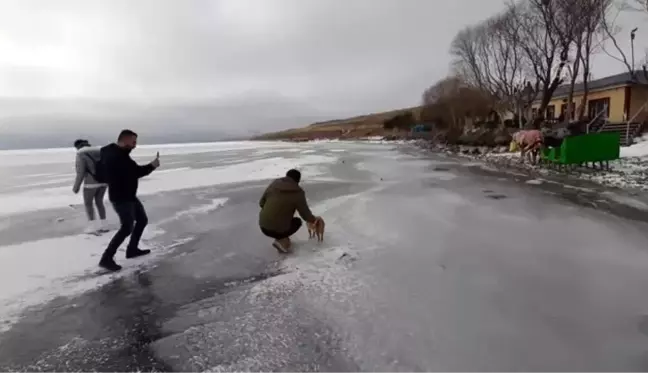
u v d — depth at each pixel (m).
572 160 13.55
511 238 5.89
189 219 7.54
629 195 9.32
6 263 5.19
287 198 5.32
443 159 21.67
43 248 5.83
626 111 28.17
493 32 31.73
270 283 4.38
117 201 4.93
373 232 6.30
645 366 2.77
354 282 4.32
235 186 11.80
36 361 3.05
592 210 7.75
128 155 5.07
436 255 5.16
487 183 11.73
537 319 3.44
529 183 11.61
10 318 3.73
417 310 3.64
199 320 3.61
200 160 23.61
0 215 8.16
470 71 38.25
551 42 25.05
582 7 22.80
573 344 3.05
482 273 4.51
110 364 2.99
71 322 3.64
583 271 4.53
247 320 3.56
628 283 4.17
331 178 13.31
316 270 4.71
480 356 2.91
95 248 5.82
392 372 2.74
